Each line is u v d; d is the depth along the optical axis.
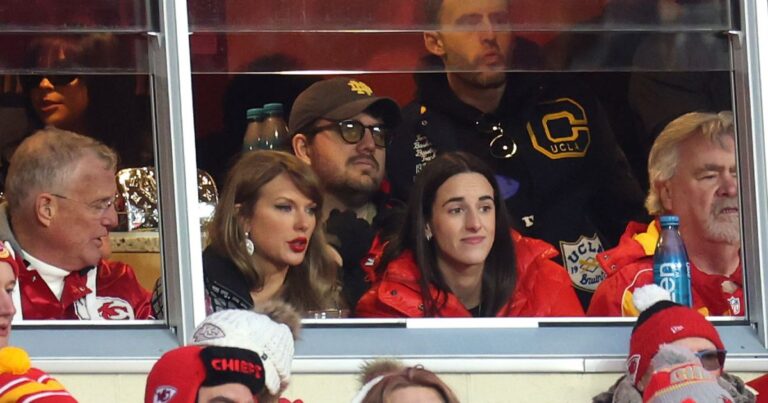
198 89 21.39
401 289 21.52
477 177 22.08
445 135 22.70
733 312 21.84
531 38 22.00
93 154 21.19
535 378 20.28
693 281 22.19
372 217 22.05
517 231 22.67
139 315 20.81
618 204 23.19
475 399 20.17
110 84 21.53
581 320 21.28
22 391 15.73
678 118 22.81
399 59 21.97
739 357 20.70
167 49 20.39
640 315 19.53
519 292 21.97
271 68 21.45
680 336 19.06
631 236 22.73
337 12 21.39
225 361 16.66
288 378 17.62
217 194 21.38
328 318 20.98
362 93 22.34
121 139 21.56
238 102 21.66
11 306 18.11
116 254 21.03
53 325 20.19
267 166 21.48
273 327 17.47
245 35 21.19
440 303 21.58
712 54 21.73
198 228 20.30
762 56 21.28
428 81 22.53
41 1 20.58
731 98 21.95
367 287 21.64
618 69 22.08
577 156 23.25
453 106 22.73
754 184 21.20
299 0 21.22
